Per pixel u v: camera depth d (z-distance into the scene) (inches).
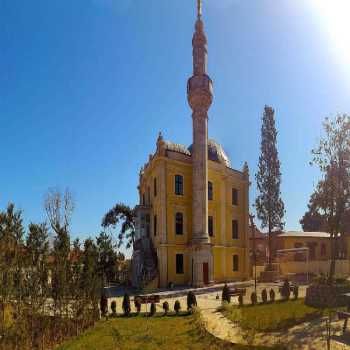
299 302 903.7
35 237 645.3
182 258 1536.7
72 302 724.0
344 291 807.7
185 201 1596.9
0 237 585.0
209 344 544.7
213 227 1667.1
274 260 1879.9
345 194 843.4
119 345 566.3
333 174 840.9
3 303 545.0
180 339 588.1
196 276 1446.9
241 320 696.4
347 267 1681.8
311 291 848.9
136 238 1743.4
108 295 1353.3
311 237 1963.6
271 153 1956.2
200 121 1571.1
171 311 898.1
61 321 673.0
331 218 857.5
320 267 1695.4
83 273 772.6
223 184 1740.9
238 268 1770.4
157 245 1533.0
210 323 693.9
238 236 1808.6
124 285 1801.2
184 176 1617.9
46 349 588.4
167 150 1593.3
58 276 679.1
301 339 534.9
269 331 604.1
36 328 601.6
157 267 1499.8
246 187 1886.1
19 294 582.9
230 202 1784.0
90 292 780.6
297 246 1931.6
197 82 1583.4
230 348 514.6
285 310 794.2
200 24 1680.6
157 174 1584.6
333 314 660.1
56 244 708.7
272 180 1923.0
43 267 642.2
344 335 542.9
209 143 1850.4
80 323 733.3
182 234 1562.5
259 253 2154.3
